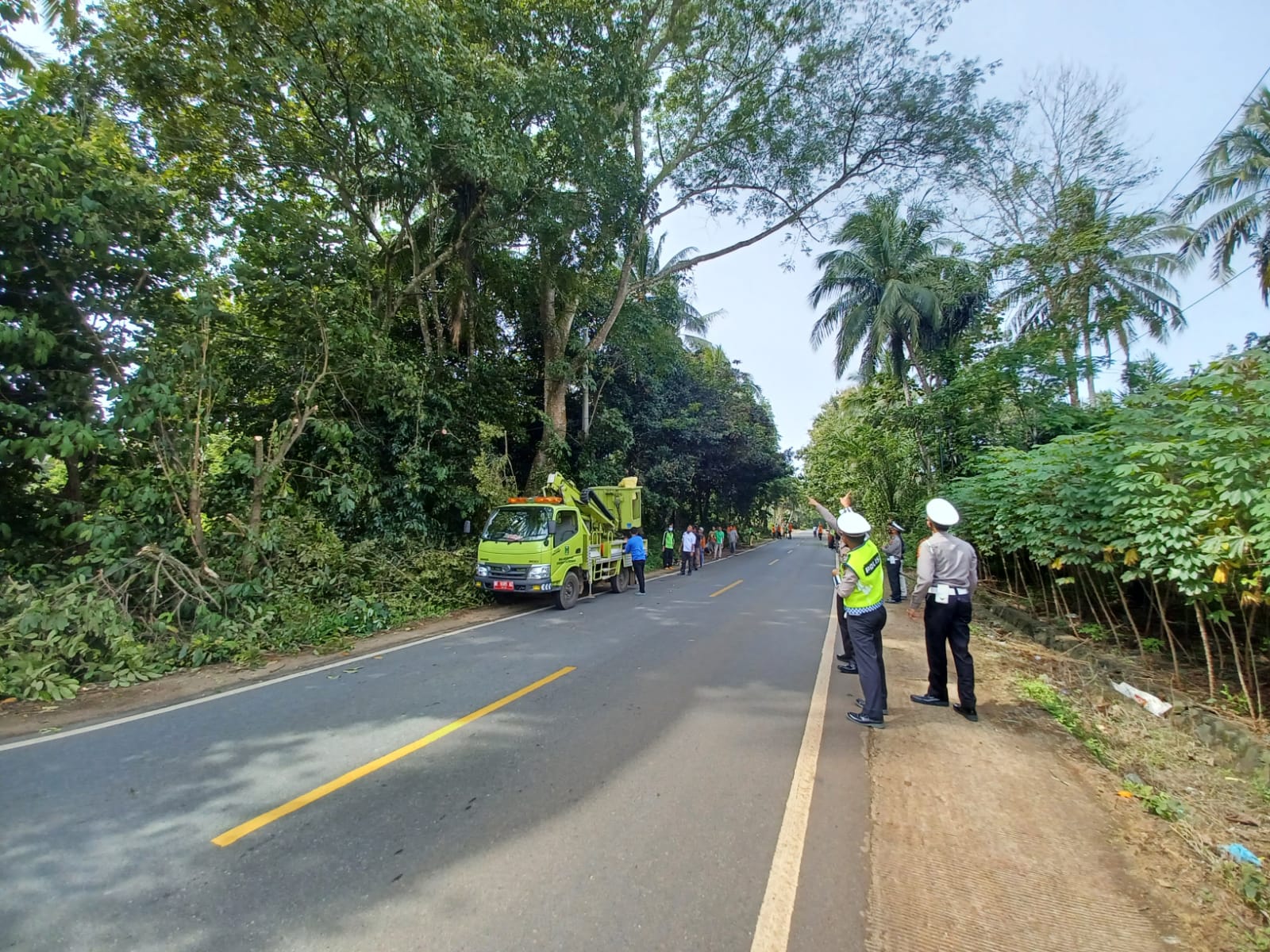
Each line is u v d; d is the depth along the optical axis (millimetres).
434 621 10172
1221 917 2832
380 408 13273
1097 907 2898
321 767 4359
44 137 7367
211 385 8883
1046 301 14766
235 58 10570
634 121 17578
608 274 19234
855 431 22375
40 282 7754
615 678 6719
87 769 4324
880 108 16016
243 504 10109
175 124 11445
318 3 9781
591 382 21125
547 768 4371
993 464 9992
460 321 16469
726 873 3127
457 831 3508
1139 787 4164
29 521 8141
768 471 34438
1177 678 6527
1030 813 3777
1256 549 4891
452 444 14211
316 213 13680
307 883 3004
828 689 6410
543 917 2768
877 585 5449
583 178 13844
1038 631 8969
